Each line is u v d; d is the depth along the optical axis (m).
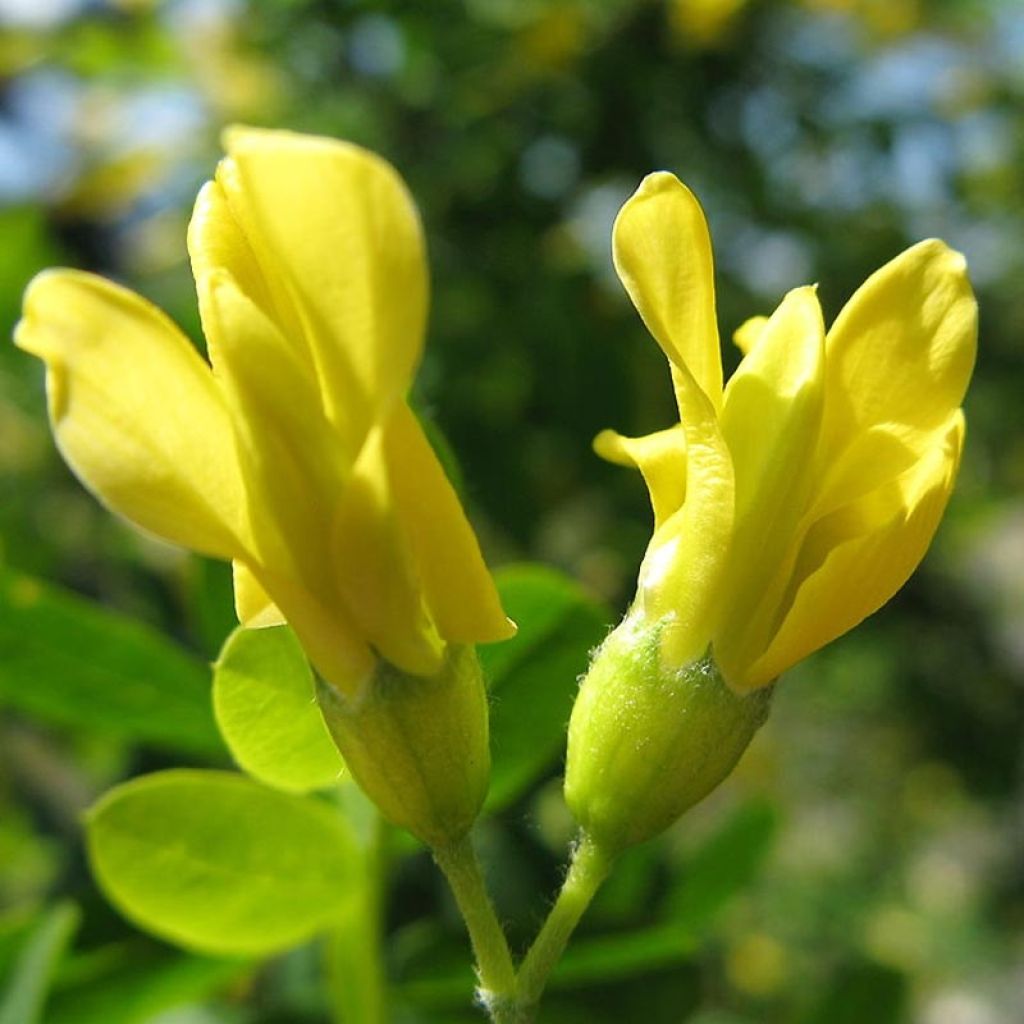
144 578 0.13
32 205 0.15
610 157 0.15
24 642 0.07
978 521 0.25
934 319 0.05
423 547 0.05
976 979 0.29
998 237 0.19
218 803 0.06
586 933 0.07
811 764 0.29
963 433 0.05
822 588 0.05
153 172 0.16
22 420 0.14
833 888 0.27
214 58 0.16
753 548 0.05
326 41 0.15
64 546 0.14
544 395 0.14
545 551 0.14
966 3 0.17
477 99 0.15
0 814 0.14
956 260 0.05
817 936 0.27
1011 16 0.17
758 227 0.15
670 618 0.05
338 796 0.06
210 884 0.06
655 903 0.08
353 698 0.05
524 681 0.06
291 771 0.06
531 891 0.09
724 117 0.15
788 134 0.15
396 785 0.05
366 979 0.06
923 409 0.05
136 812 0.06
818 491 0.05
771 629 0.05
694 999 0.08
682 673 0.05
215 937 0.06
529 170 0.15
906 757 0.27
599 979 0.08
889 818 0.29
